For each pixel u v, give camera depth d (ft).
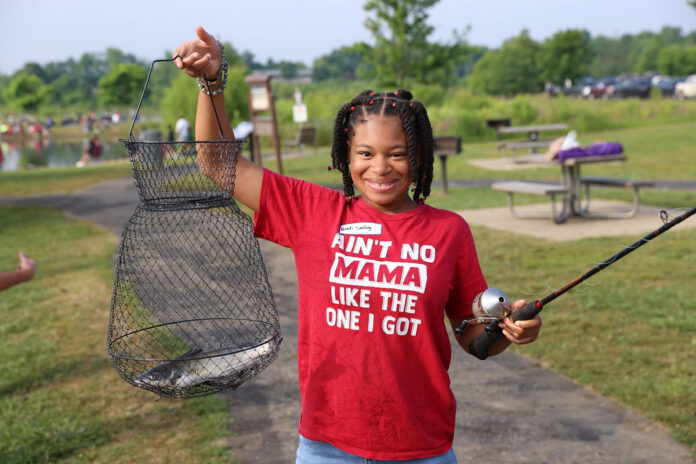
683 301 19.94
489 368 16.38
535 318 6.30
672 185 45.27
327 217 6.58
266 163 73.41
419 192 6.61
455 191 46.68
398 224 6.40
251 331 7.30
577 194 34.45
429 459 6.33
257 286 7.50
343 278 6.29
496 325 6.46
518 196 43.32
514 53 282.77
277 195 6.70
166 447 12.85
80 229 39.93
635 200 33.68
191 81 116.57
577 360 16.29
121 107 336.29
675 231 29.81
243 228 7.30
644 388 14.56
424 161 6.47
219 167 6.68
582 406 14.07
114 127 264.52
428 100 123.24
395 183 6.31
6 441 13.19
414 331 6.17
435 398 6.36
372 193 6.33
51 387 15.89
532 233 30.89
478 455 12.32
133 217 6.99
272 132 60.29
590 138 84.12
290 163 72.23
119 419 14.11
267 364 6.64
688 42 575.38
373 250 6.32
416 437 6.27
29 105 357.00
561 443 12.62
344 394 6.25
